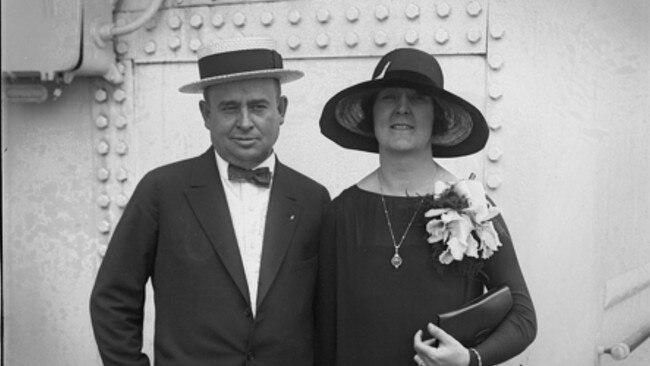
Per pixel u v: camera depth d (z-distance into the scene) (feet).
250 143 10.43
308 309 10.57
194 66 13.61
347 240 9.98
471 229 9.43
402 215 9.77
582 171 12.26
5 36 9.77
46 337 14.20
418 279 9.59
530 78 12.39
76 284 14.08
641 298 12.17
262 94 10.39
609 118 12.14
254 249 10.50
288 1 13.23
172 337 10.29
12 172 14.10
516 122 12.48
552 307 12.43
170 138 13.78
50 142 14.07
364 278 9.73
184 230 10.38
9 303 14.03
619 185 12.15
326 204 10.91
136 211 10.55
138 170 13.91
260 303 10.25
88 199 14.02
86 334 14.06
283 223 10.53
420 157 10.02
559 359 12.46
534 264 12.47
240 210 10.59
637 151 12.07
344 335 9.93
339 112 10.52
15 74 12.30
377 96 10.00
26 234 14.19
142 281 10.58
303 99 13.32
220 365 10.15
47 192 14.12
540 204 12.43
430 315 9.54
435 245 9.54
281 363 10.30
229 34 13.47
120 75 13.70
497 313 9.41
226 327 10.17
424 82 9.77
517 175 12.50
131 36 13.76
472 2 12.50
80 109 13.98
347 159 13.26
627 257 12.17
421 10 12.73
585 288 12.32
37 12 12.06
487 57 12.51
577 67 12.21
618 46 12.05
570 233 12.34
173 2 13.61
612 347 12.00
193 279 10.25
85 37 12.96
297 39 13.20
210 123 10.68
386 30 12.87
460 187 9.58
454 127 10.29
